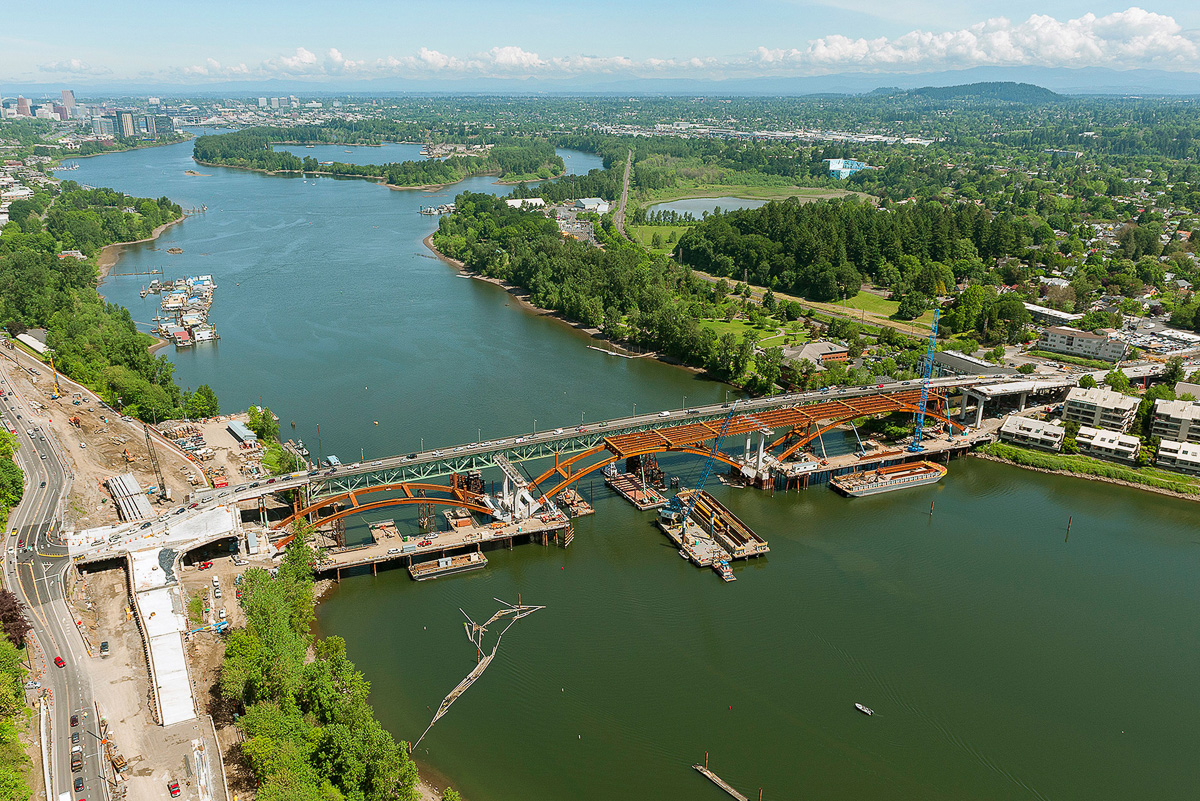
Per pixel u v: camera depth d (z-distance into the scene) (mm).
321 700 180000
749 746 191250
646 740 192125
